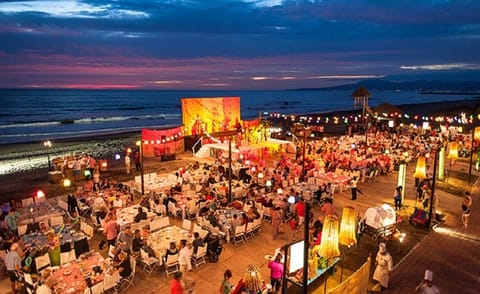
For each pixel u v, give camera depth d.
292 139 35.41
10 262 10.37
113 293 10.33
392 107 34.62
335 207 17.67
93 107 104.88
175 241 12.35
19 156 31.77
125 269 10.66
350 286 8.73
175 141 29.50
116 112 90.00
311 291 10.62
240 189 18.23
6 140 42.34
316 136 39.97
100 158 29.80
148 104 123.06
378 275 10.73
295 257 9.75
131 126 60.66
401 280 11.39
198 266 11.98
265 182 19.58
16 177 24.41
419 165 16.42
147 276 11.37
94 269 10.00
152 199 16.92
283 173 20.25
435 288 9.12
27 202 16.58
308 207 7.18
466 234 14.89
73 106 106.94
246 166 22.17
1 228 13.50
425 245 13.88
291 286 11.02
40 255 10.92
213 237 12.84
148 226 13.39
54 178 22.12
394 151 27.38
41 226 13.27
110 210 14.12
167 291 10.60
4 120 66.31
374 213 14.28
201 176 20.45
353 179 19.02
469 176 21.95
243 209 15.92
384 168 23.56
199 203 16.06
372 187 21.09
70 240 12.29
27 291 9.51
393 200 18.86
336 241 8.66
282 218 15.04
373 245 13.75
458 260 12.72
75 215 15.69
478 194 20.22
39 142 39.69
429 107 88.25
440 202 18.73
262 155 27.86
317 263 10.65
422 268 12.14
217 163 23.31
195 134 29.70
